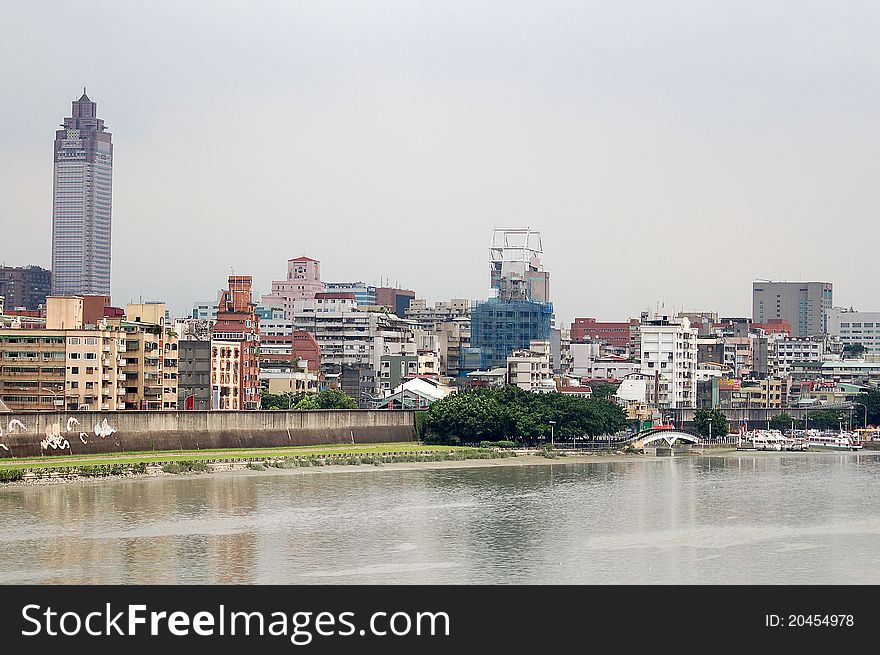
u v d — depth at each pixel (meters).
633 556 180.75
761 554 183.50
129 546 181.75
